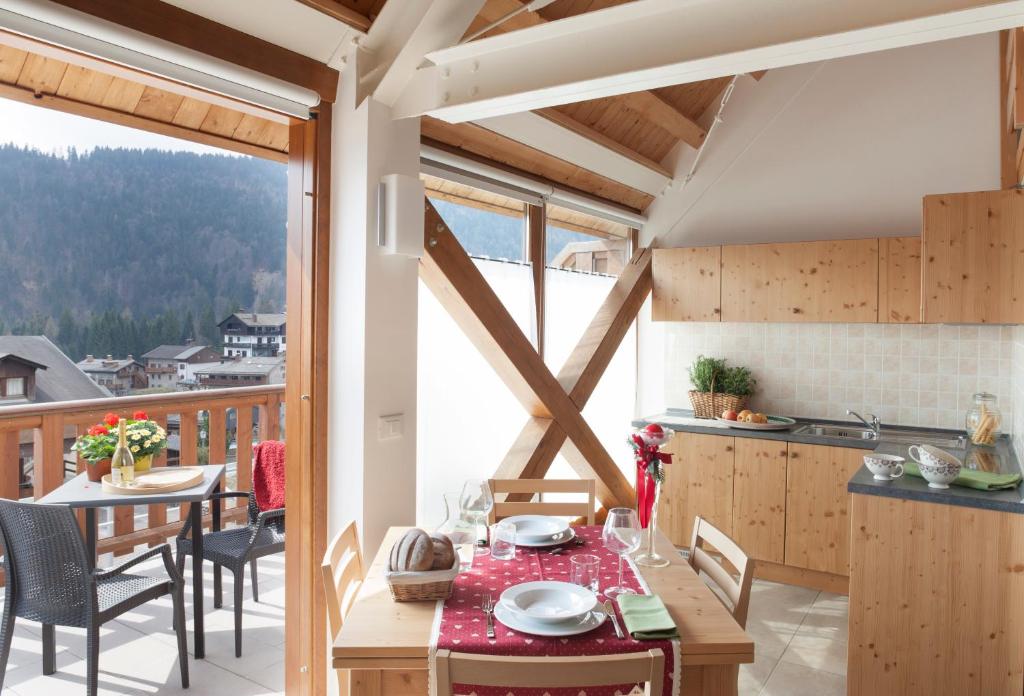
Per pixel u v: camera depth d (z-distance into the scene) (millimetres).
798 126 4961
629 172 4973
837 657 3451
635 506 4980
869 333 4754
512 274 4254
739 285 4844
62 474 4012
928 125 4539
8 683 3021
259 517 3328
